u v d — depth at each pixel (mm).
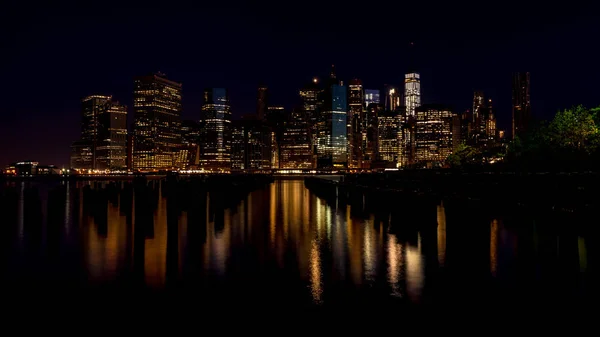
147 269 26891
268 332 17328
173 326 18062
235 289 22656
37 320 19000
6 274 26359
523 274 24719
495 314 18938
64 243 36125
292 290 22344
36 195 50281
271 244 35031
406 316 18797
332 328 17625
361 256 30062
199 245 34531
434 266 26938
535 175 72375
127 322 18625
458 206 30469
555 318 18484
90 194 53125
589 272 24641
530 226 40156
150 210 38500
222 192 55906
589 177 55031
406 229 37562
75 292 22750
